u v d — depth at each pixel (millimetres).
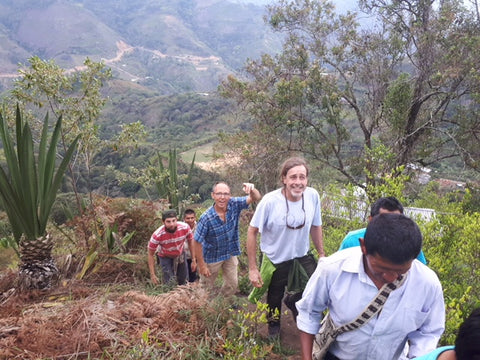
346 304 1803
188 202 8430
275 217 3164
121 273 5273
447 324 2830
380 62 14914
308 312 2000
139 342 3102
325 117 15094
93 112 5844
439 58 13703
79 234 5703
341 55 15008
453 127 15203
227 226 4164
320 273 1857
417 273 1714
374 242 1495
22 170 4609
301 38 15617
